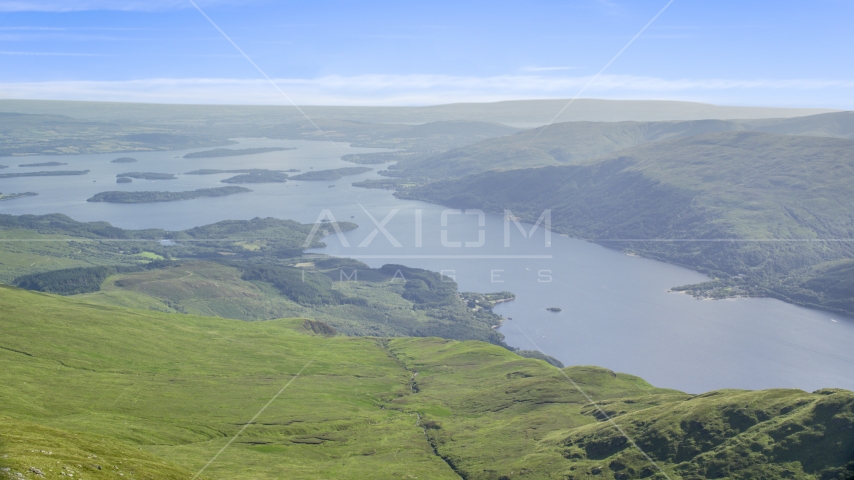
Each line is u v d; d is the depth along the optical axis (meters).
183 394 168.50
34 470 69.38
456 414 177.00
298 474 125.19
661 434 129.12
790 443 114.75
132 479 80.75
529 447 142.50
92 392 155.38
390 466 135.75
